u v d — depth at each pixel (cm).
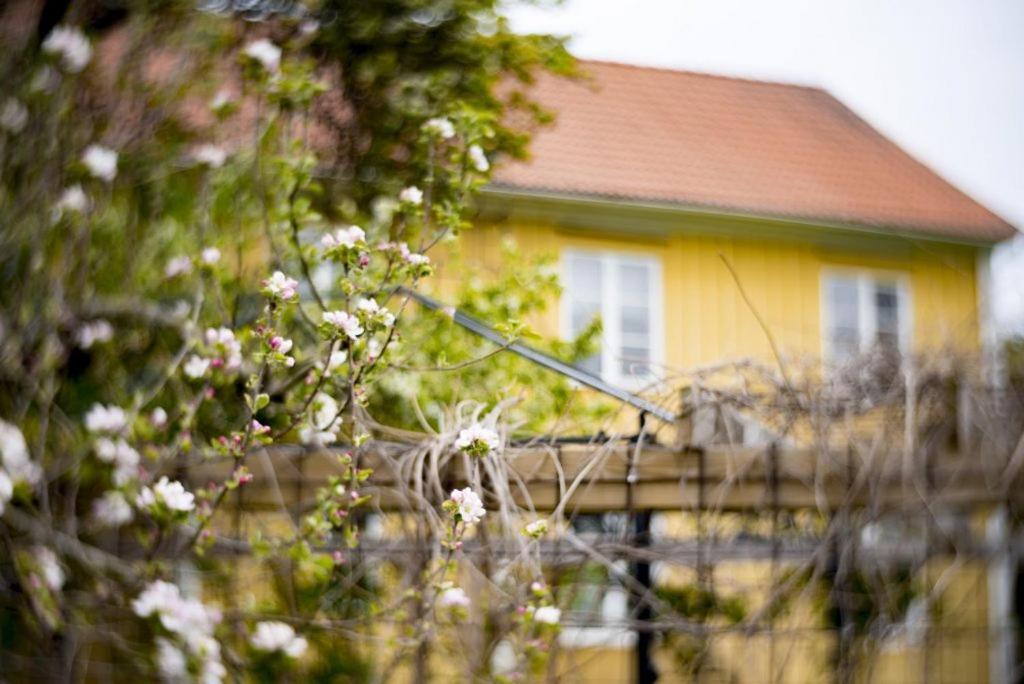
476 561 302
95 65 441
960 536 366
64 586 372
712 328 974
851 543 348
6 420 378
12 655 357
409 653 297
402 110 454
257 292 418
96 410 330
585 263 943
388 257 303
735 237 995
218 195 442
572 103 1074
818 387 357
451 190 386
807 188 1061
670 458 337
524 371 415
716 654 410
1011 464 352
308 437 325
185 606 293
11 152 409
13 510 329
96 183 421
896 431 355
